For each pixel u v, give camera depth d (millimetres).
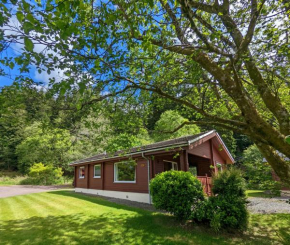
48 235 4789
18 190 15797
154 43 3842
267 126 2934
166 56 3939
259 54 3598
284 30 3275
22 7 1768
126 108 5379
